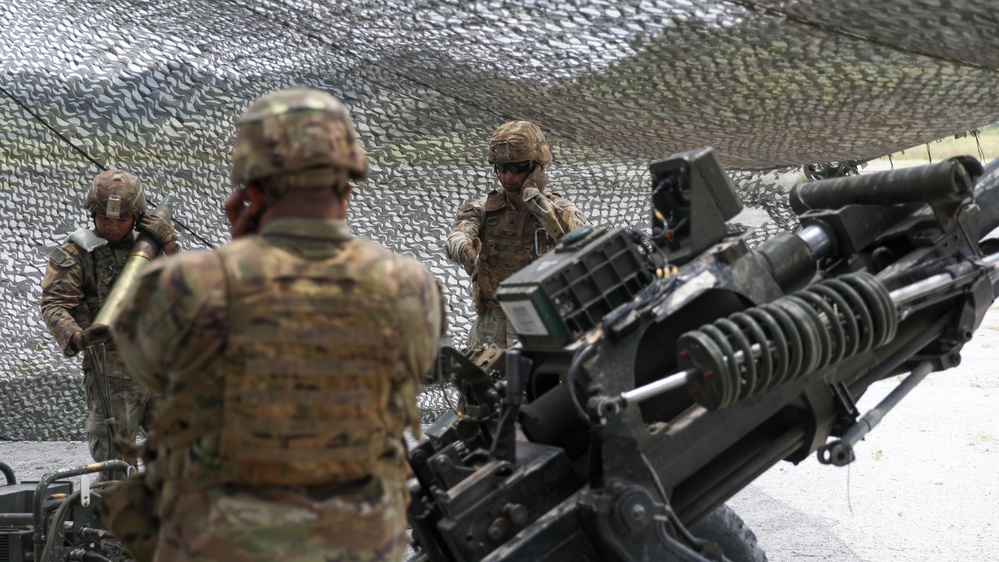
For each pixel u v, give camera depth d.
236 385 2.00
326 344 2.03
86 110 7.25
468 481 2.85
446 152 6.84
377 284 2.11
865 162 6.64
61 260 5.20
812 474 6.30
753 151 5.80
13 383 8.08
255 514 2.01
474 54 4.92
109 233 5.14
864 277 2.96
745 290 3.08
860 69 4.25
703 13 3.87
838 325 2.86
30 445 7.96
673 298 2.96
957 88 4.35
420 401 7.68
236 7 5.55
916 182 3.17
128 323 2.06
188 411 2.04
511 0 4.16
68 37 6.93
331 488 2.09
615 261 3.01
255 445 2.00
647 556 2.74
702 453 2.95
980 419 7.49
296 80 6.47
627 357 2.90
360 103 6.46
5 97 7.37
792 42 4.02
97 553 4.10
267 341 2.00
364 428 2.08
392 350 2.12
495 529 2.79
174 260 2.04
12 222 7.76
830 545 4.97
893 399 3.33
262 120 2.08
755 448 3.21
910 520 5.32
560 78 4.93
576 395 2.96
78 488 4.27
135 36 6.77
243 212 2.19
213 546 2.01
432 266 7.41
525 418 3.07
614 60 4.57
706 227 3.13
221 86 6.94
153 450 2.20
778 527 5.29
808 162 6.23
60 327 5.04
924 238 3.36
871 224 3.41
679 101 4.90
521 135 5.01
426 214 7.31
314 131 2.07
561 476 2.90
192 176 7.34
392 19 4.79
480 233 5.27
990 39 3.70
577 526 2.79
